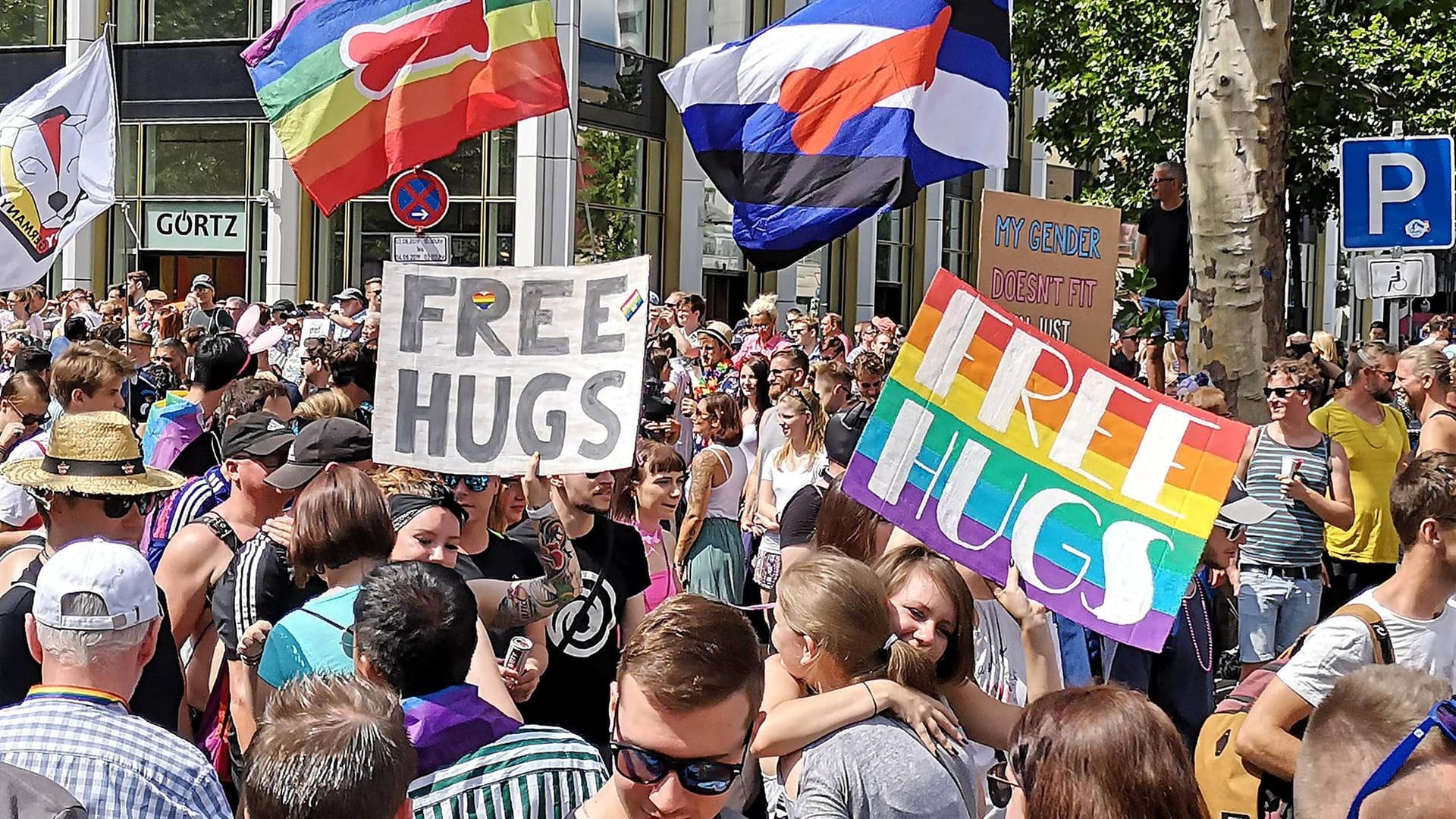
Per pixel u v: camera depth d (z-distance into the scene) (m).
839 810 3.45
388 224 26.83
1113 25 19.27
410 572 3.62
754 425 11.27
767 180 7.91
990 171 38.28
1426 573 4.25
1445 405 8.50
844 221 7.79
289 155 8.74
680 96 7.95
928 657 3.79
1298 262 19.14
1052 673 4.48
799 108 7.84
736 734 3.06
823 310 32.72
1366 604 4.31
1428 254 10.52
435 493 5.03
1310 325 41.59
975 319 4.75
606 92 26.73
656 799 3.04
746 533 9.43
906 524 4.71
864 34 7.73
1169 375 11.70
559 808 3.39
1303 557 7.68
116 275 28.22
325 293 27.36
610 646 5.28
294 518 4.43
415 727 3.44
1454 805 2.36
